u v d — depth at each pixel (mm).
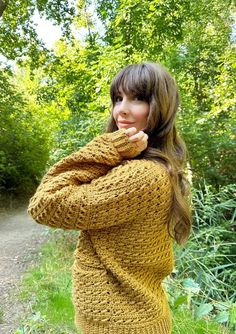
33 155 11133
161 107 1111
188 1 7574
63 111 8352
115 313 991
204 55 7191
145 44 7195
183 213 1100
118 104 1187
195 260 2797
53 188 977
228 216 4141
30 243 5699
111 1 9461
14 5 10711
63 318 2738
